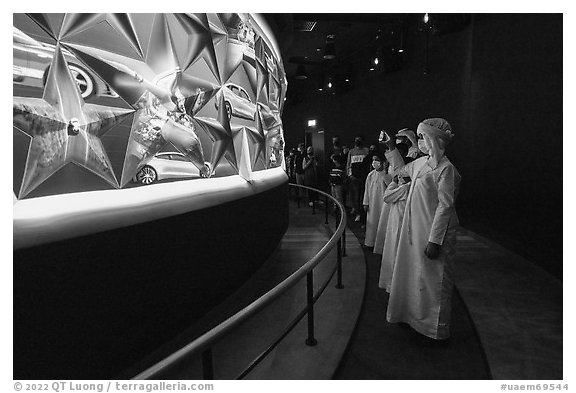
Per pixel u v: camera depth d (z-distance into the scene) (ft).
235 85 10.47
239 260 10.91
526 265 12.35
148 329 6.78
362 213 24.09
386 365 7.29
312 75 43.42
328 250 7.86
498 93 15.60
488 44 16.74
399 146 14.52
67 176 5.17
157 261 6.94
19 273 4.44
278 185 15.57
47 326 4.80
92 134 5.47
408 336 8.49
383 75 29.32
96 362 5.61
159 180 7.14
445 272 7.69
